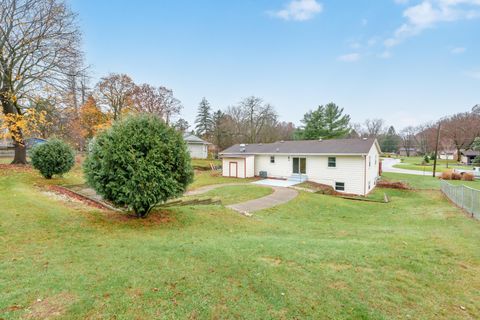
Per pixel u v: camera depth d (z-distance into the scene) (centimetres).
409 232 730
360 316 292
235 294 322
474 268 447
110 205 908
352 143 2139
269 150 2462
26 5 1551
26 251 430
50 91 1755
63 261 396
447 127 5872
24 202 780
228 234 651
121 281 337
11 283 316
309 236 691
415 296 344
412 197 1783
